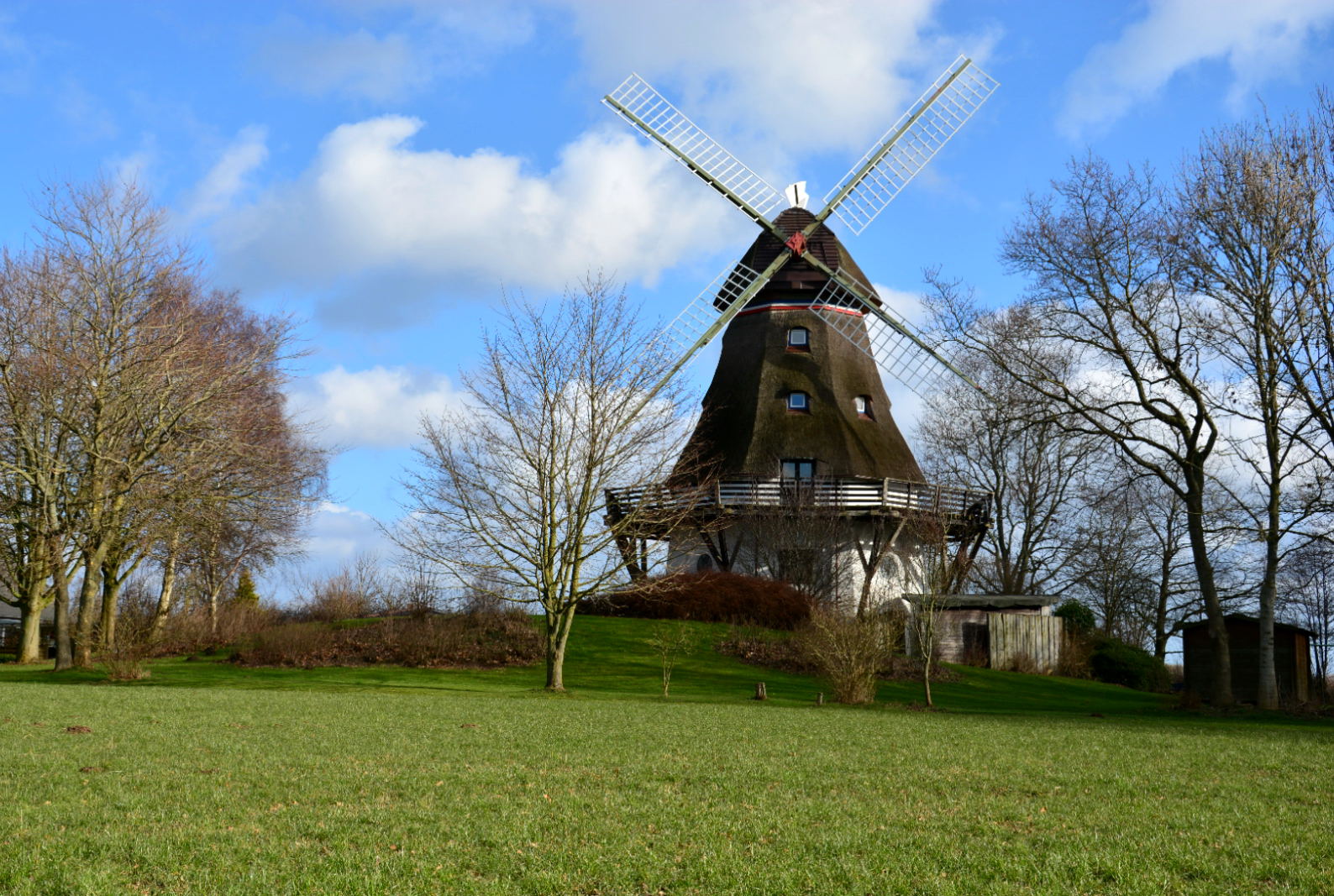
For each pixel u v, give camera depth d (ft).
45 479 113.70
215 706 73.26
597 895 28.25
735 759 51.16
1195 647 129.59
